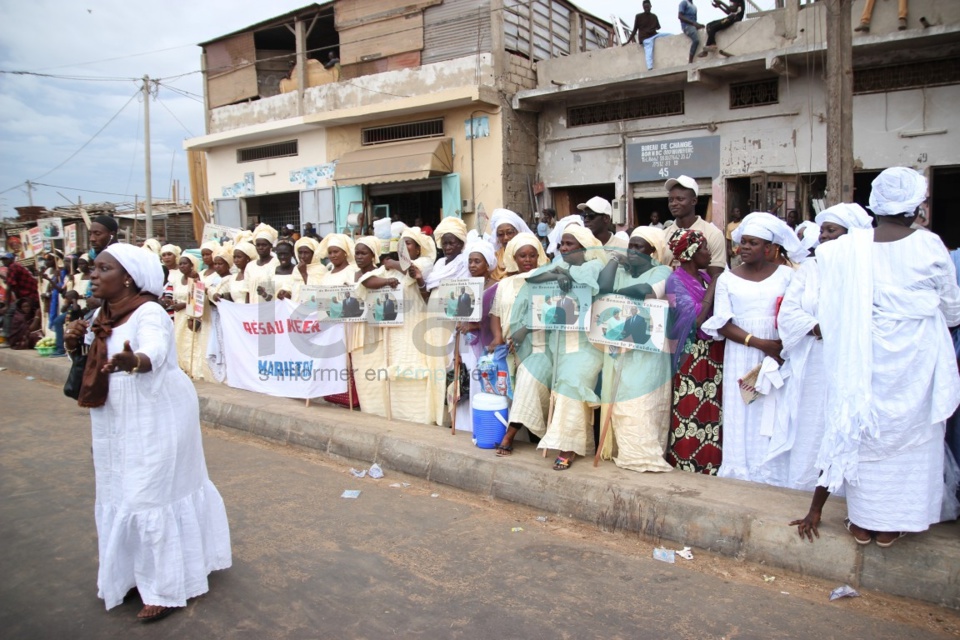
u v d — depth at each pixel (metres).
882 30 11.00
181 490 3.66
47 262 12.51
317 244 7.87
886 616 3.46
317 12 17.92
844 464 3.53
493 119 14.81
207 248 9.12
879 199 3.59
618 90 13.88
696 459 4.95
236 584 3.95
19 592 3.93
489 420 5.48
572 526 4.71
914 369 3.44
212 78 20.53
